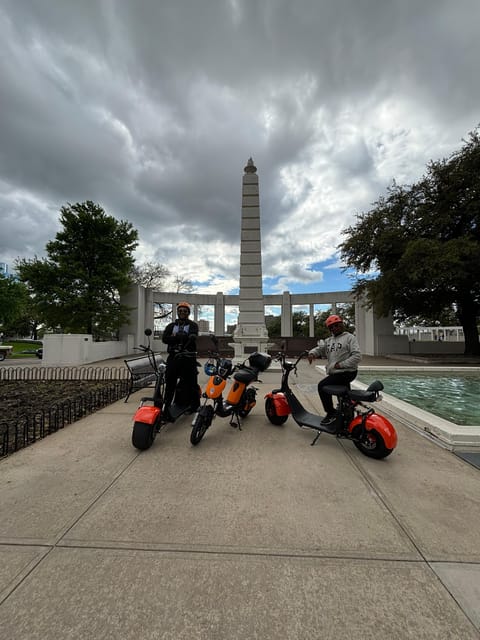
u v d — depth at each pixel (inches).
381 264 667.4
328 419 148.0
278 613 54.9
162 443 141.2
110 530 77.9
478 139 546.6
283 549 71.6
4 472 111.5
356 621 53.2
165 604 56.5
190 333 164.6
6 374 400.5
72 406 215.6
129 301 785.6
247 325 476.4
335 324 148.6
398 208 638.5
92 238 620.1
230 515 85.0
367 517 84.7
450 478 108.3
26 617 53.3
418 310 693.9
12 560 67.1
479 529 80.0
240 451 132.0
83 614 54.1
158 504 90.4
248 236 489.4
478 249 490.9
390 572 64.8
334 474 110.8
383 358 680.4
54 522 81.0
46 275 584.7
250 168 492.4
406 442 144.6
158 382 145.1
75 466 116.8
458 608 56.0
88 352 553.0
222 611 55.2
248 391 177.6
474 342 647.1
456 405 222.4
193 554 69.7
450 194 563.2
